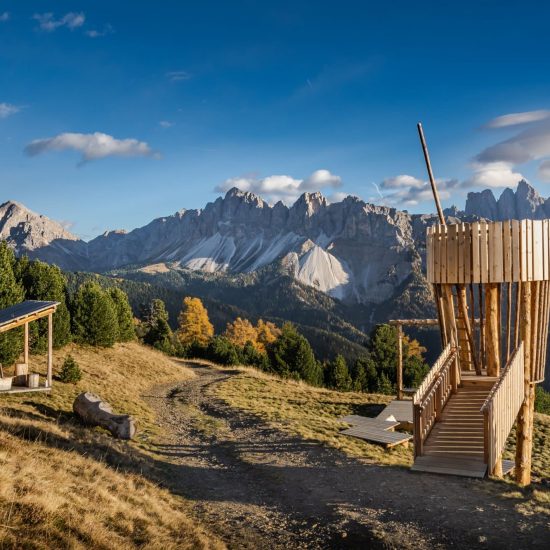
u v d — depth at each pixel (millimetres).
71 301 38500
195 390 30828
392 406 26219
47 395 21000
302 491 12523
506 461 18359
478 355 17812
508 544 8922
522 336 15438
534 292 15422
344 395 31500
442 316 16750
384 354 64000
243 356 61750
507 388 14219
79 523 8039
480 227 15203
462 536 9336
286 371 47938
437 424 14930
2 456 9773
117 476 11555
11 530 7059
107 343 37656
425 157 16688
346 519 10445
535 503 10945
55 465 10836
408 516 10438
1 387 20062
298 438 18125
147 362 37938
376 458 15820
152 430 19125
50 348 21547
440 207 16734
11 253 34344
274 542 9477
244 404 25656
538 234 15008
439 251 16016
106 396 23984
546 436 24844
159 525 9445
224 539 9516
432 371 15047
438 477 12961
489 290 16297
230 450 16766
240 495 12352
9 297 27531
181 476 13695
